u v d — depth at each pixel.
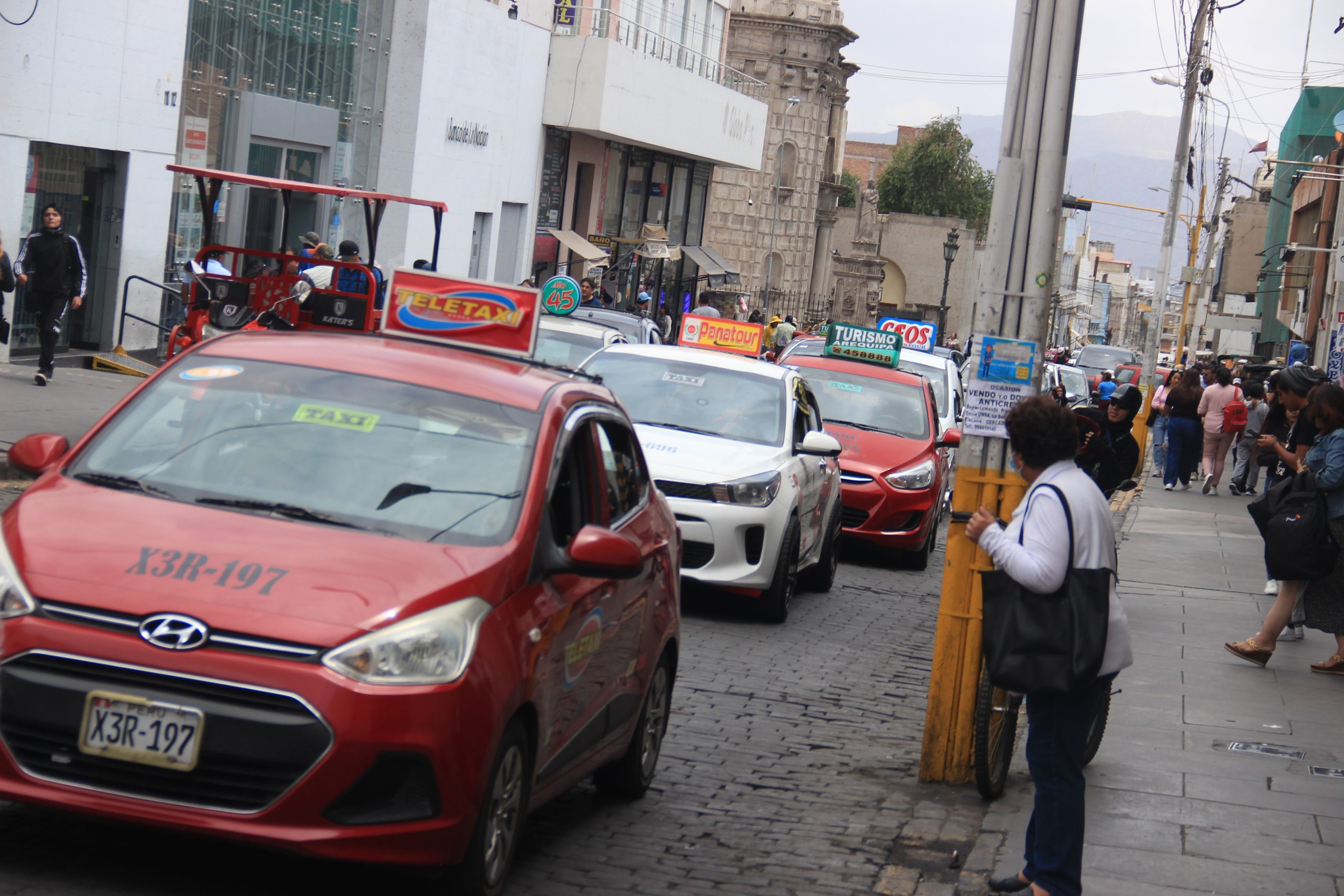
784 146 69.88
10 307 18.81
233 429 5.57
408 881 5.12
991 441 7.18
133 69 20.47
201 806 4.48
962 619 7.31
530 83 34.25
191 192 23.16
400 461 5.45
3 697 4.55
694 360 13.03
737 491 11.28
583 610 5.54
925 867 6.14
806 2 68.44
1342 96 61.12
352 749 4.43
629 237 42.50
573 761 5.72
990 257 7.20
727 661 10.16
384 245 29.22
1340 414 10.16
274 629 4.52
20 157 18.64
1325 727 8.81
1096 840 6.28
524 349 6.57
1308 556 10.11
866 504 15.74
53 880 4.73
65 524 4.95
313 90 26.39
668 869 5.82
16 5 18.16
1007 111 7.21
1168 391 31.16
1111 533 5.35
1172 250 35.94
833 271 86.81
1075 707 5.28
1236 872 5.98
